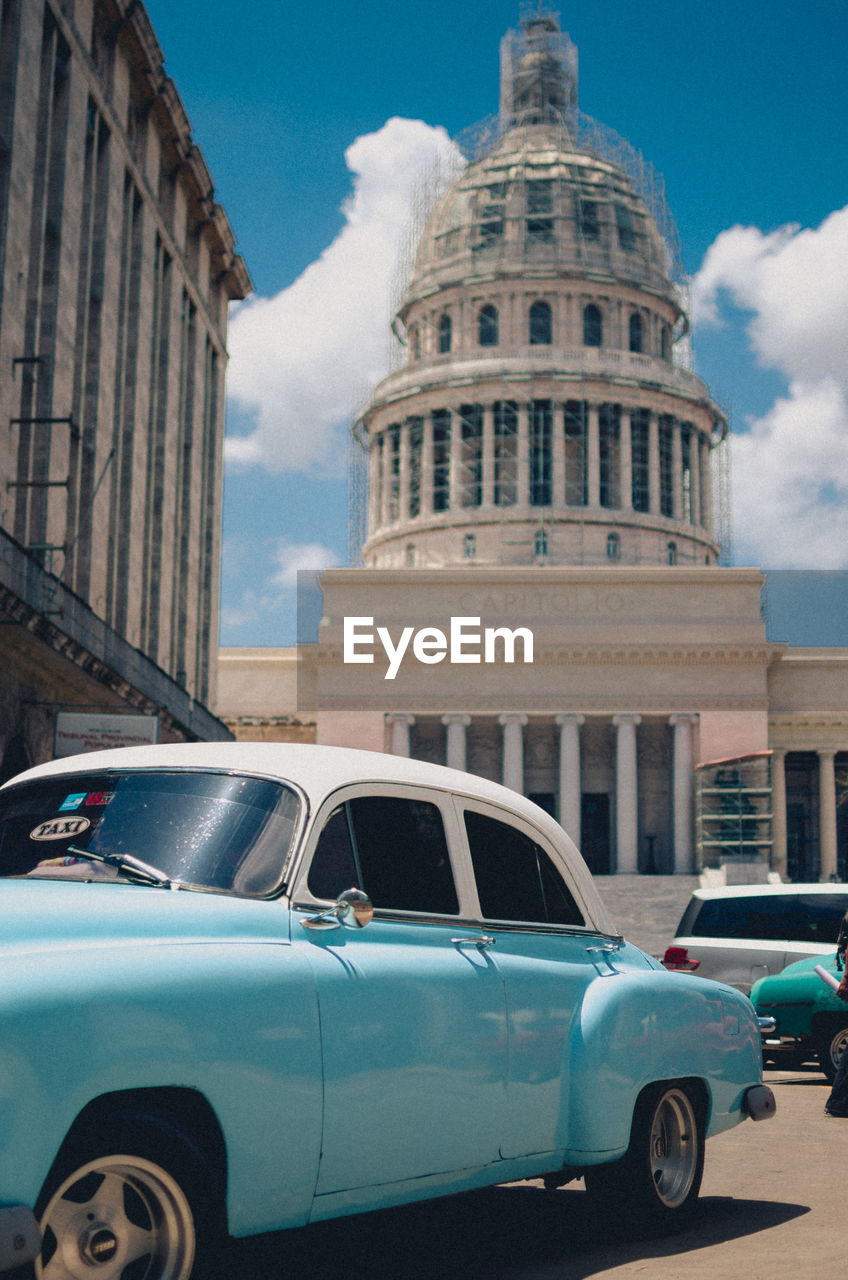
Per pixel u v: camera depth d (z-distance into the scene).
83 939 4.24
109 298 35.00
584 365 94.25
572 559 91.19
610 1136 6.00
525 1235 6.38
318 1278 5.39
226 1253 4.35
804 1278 5.41
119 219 35.94
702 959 16.59
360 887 5.25
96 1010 3.98
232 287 50.56
